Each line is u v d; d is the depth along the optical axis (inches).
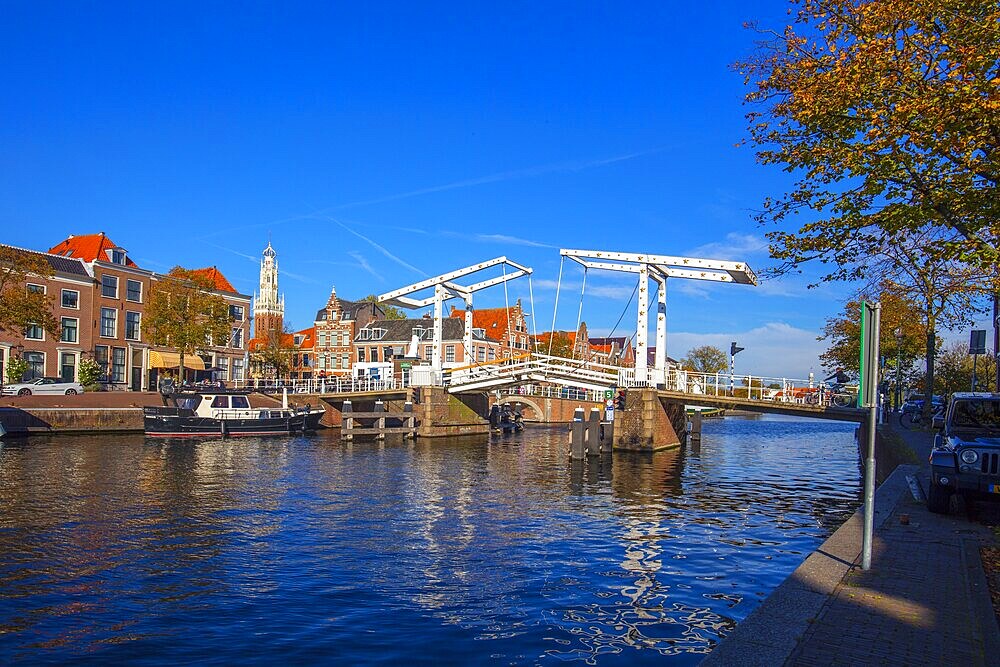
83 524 650.2
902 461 756.6
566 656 357.1
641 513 771.4
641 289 1485.0
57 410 1555.1
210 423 1651.1
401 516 721.6
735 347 1656.0
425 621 407.5
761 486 1018.1
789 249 501.7
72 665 343.0
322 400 2050.9
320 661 348.2
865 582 310.3
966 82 388.8
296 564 526.0
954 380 1873.8
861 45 424.2
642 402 1469.0
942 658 230.4
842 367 2015.3
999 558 356.8
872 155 430.6
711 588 479.5
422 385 1815.9
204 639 376.2
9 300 1492.4
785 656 227.6
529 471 1149.7
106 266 2071.9
